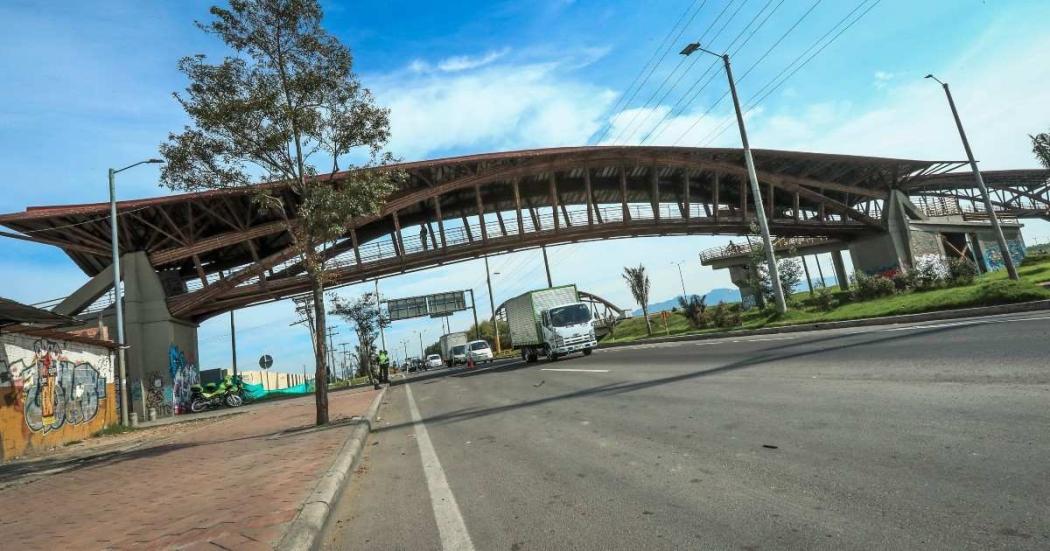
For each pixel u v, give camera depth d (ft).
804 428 19.29
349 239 138.00
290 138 40.06
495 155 126.00
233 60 38.55
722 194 180.14
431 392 66.49
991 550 9.39
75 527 17.07
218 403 109.81
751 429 20.31
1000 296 53.57
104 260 116.57
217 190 40.34
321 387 41.19
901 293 95.55
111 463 34.63
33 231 96.32
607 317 175.11
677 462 17.43
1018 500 11.10
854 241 191.01
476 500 16.57
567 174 150.71
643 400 31.04
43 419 51.49
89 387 61.36
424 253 127.85
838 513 11.75
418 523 15.08
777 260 118.42
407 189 127.44
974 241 190.19
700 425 22.31
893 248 174.70
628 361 61.26
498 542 12.80
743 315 123.44
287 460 24.97
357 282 132.16
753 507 12.75
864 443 16.46
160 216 108.06
